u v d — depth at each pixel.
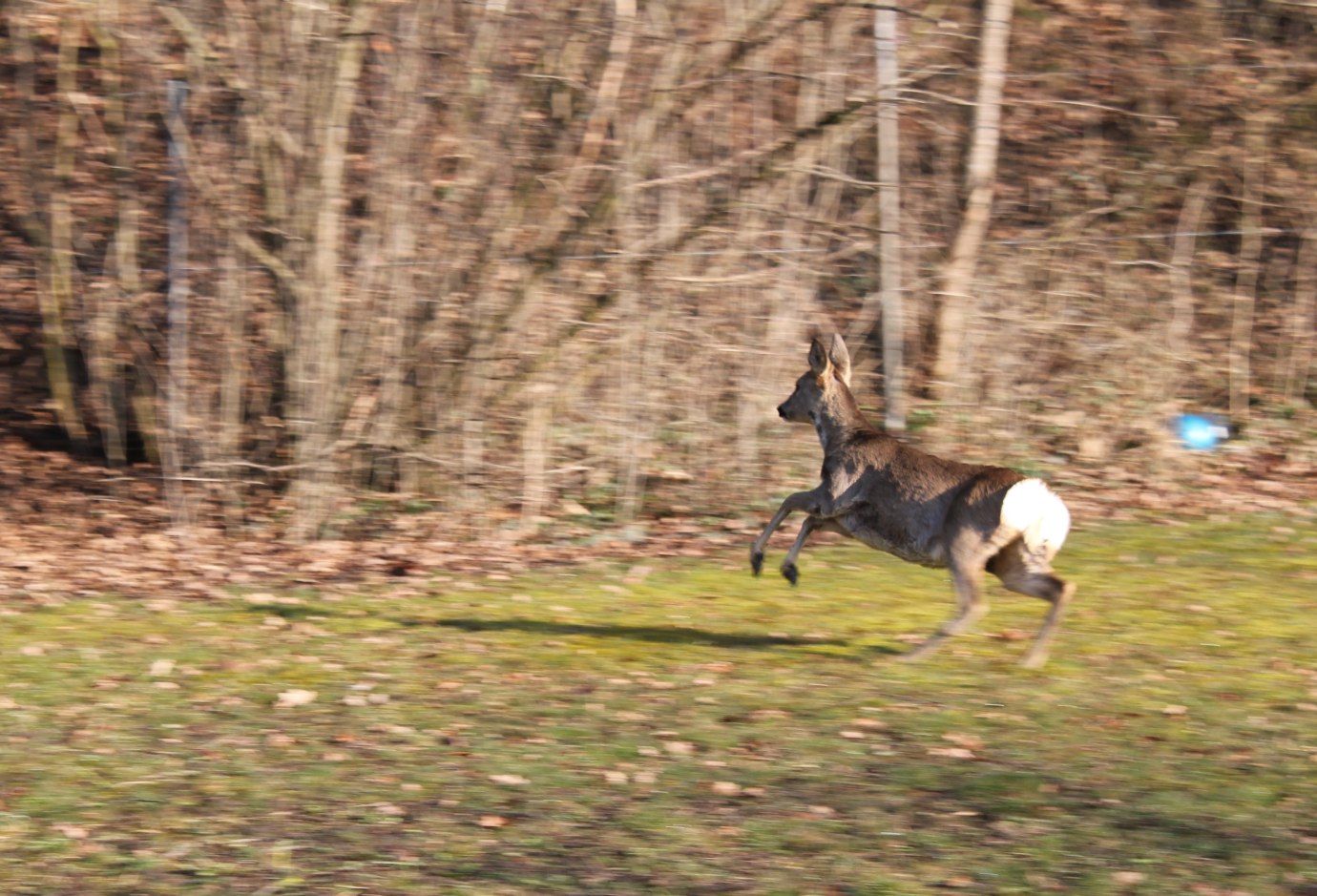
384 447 16.00
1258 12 19.25
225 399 16.00
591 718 9.82
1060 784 8.56
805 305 16.97
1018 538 10.67
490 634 11.97
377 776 8.77
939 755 9.06
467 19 16.00
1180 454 17.53
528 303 16.08
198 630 12.06
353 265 16.00
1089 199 18.73
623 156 16.23
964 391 17.34
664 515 16.25
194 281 16.09
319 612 12.69
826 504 11.37
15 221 18.28
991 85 17.47
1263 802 8.28
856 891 7.12
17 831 7.93
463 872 7.38
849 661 11.11
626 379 16.25
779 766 8.90
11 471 17.45
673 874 7.34
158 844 7.76
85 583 13.75
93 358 17.38
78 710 10.01
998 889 7.14
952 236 17.81
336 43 15.48
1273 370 18.61
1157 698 10.16
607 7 16.31
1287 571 13.73
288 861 7.52
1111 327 17.94
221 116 16.00
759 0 16.84
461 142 15.96
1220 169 18.89
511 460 16.16
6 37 17.72
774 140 17.03
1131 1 19.16
